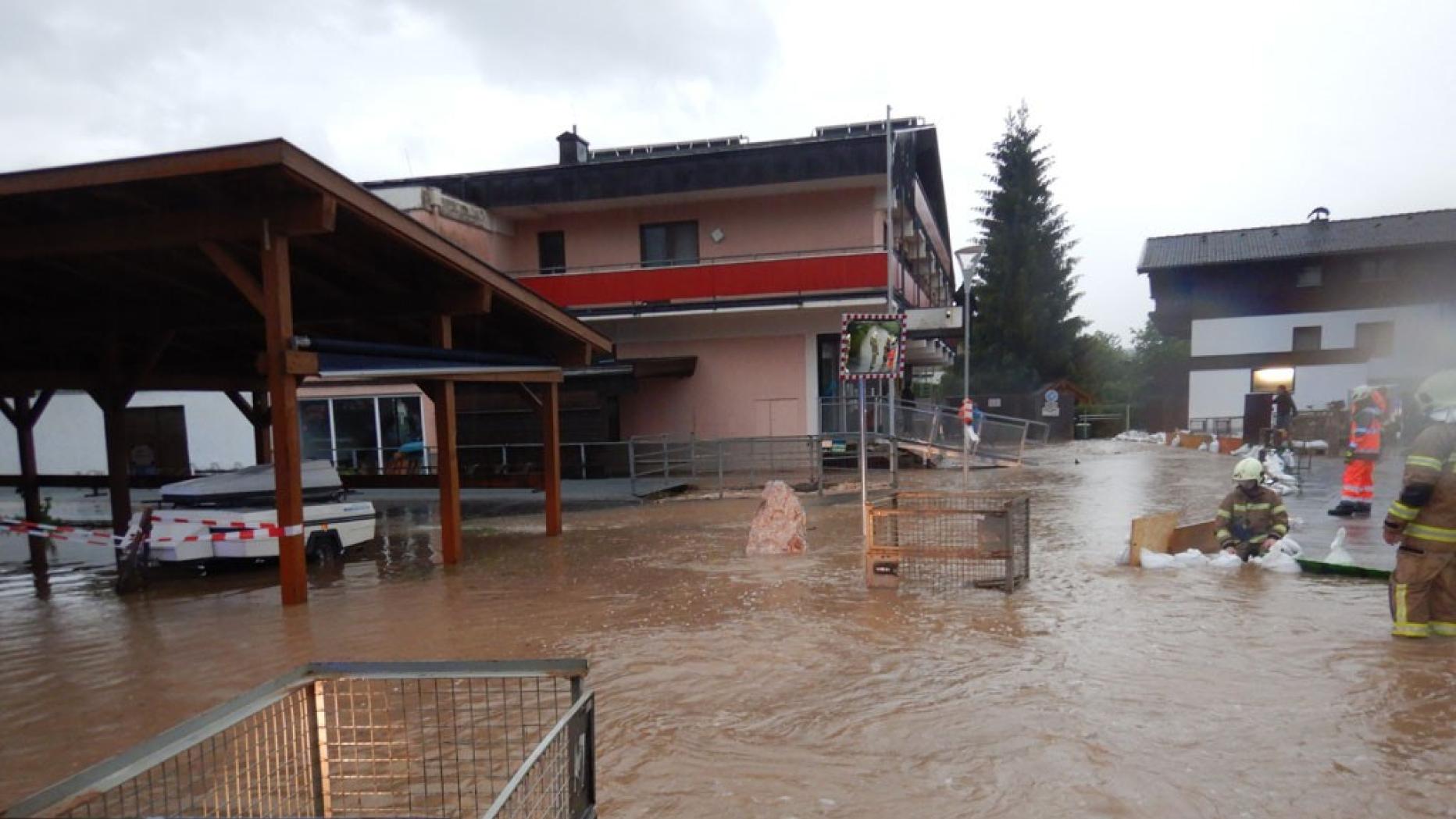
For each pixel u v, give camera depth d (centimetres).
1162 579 770
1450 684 473
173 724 501
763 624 665
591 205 2173
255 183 729
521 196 2117
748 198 2131
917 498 1034
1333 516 1096
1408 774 368
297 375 782
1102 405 4338
